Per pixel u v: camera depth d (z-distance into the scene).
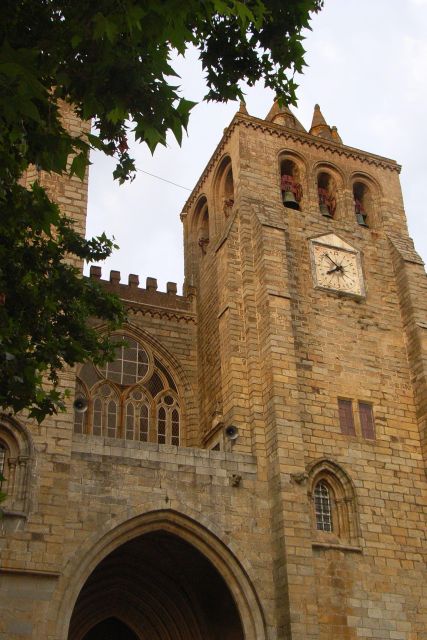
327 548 32.16
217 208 45.88
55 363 20.50
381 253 42.34
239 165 41.66
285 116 49.75
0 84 12.56
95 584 36.34
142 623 37.97
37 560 27.05
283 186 43.09
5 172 16.30
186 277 47.59
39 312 21.17
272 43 19.45
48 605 26.66
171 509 30.48
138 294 44.56
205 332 42.81
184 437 41.12
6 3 14.99
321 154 44.78
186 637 35.59
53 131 15.45
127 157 18.59
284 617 29.44
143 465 30.97
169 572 35.47
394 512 34.38
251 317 36.91
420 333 38.88
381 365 38.25
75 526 28.81
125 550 34.69
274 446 32.91
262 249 37.91
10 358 17.92
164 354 43.09
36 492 28.16
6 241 19.66
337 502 34.03
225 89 19.42
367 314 39.53
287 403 33.88
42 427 29.31
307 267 39.62
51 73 15.39
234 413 34.50
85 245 23.50
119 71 15.50
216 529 30.86
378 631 31.19
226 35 19.23
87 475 29.91
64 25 15.14
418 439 36.97
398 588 32.50
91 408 40.22
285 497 31.48
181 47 14.16
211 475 31.92
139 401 41.41
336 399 36.25
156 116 15.45
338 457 34.72
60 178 34.41
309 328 37.62
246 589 30.17
